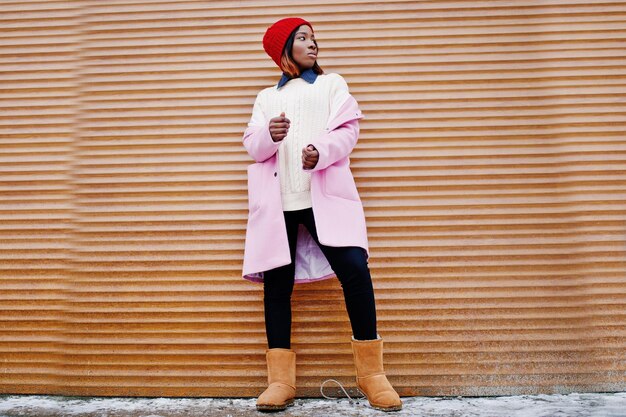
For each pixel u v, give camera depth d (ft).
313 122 5.86
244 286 6.23
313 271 5.92
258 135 5.56
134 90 6.83
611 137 6.35
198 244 6.38
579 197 6.22
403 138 6.49
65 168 6.67
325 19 6.84
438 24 6.75
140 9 7.02
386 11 6.80
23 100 6.88
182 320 6.19
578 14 6.65
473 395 5.82
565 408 5.16
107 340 6.19
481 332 5.97
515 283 6.07
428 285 6.12
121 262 6.38
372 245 6.24
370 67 6.69
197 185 6.53
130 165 6.64
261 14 6.93
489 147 6.42
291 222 5.76
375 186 6.39
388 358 5.98
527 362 5.88
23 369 6.18
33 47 7.00
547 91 6.50
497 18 6.73
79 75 6.91
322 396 5.89
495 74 6.59
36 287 6.37
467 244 6.18
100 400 5.91
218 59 6.86
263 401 5.16
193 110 6.74
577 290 6.01
